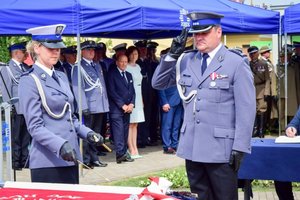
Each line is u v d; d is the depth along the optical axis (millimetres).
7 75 7594
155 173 7918
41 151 3836
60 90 3867
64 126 3848
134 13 7672
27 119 3752
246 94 3822
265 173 5141
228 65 3875
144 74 9945
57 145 3652
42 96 3768
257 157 5133
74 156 3645
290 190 5727
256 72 11195
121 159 8711
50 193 3152
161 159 9062
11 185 3318
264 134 11836
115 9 7586
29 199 3061
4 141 4953
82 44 8234
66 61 8500
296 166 5047
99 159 9070
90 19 7496
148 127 10297
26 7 7430
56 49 3824
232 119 3906
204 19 3846
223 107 3898
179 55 4020
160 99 9555
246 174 5184
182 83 4055
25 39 12375
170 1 8578
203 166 4051
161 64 4055
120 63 8594
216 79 3896
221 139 3895
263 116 11375
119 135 8672
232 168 3912
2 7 7461
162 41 15109
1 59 12570
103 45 10109
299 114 5602
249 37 15438
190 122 4035
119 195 3074
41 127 3730
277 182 5691
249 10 9648
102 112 8266
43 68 3850
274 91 11672
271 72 11625
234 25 9102
